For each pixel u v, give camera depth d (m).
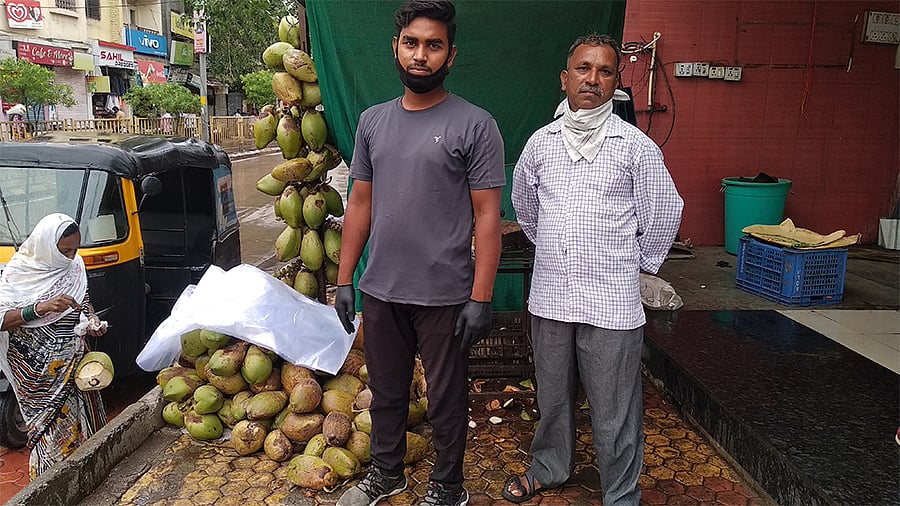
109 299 4.36
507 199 4.30
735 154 7.35
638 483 2.97
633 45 7.06
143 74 24.00
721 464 3.18
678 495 2.91
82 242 4.30
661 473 3.09
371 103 3.84
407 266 2.53
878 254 7.02
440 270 2.51
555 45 3.87
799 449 2.87
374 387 2.74
